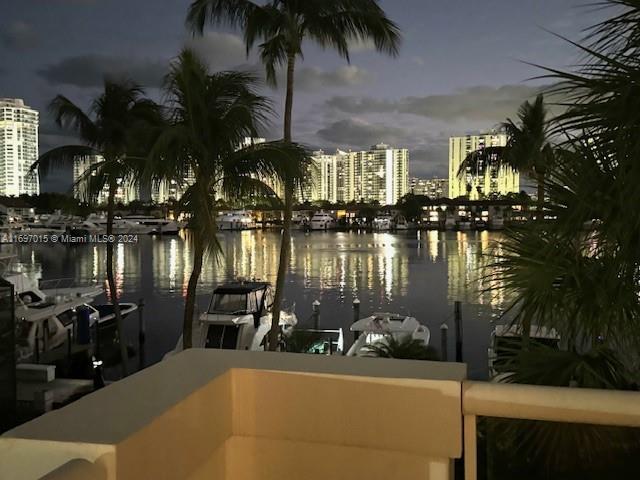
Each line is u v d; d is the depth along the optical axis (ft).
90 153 52.70
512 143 45.29
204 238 36.29
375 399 5.42
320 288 127.95
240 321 57.47
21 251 231.71
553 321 8.95
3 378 25.80
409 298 113.91
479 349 69.87
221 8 40.50
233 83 35.40
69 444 4.08
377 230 421.59
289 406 5.65
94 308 79.77
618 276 7.61
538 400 5.08
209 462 5.45
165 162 32.40
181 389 5.13
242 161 34.60
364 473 5.48
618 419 4.96
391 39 41.96
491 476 5.29
